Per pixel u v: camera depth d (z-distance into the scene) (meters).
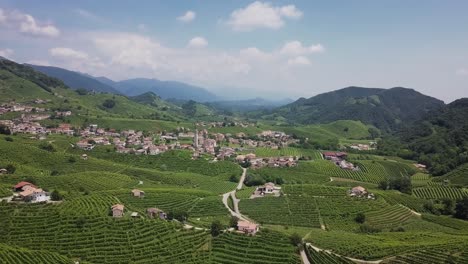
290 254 151.25
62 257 135.75
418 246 155.50
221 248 155.50
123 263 140.12
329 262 143.38
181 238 160.25
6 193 185.62
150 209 190.38
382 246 156.75
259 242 159.25
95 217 163.50
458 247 152.75
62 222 158.00
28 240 147.00
